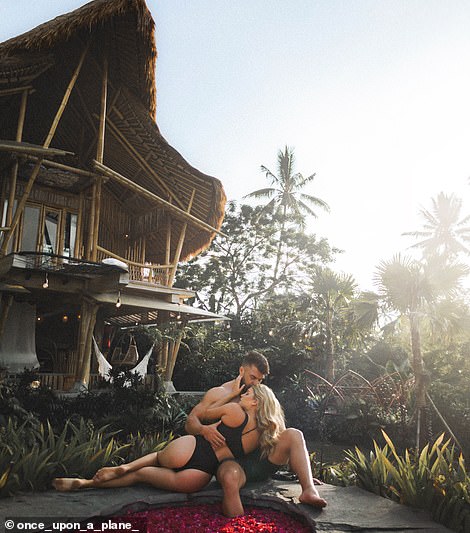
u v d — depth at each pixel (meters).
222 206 18.23
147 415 11.73
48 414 10.90
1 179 16.83
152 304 15.59
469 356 18.36
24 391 11.20
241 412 4.50
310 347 22.92
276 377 22.27
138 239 19.67
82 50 15.59
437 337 17.45
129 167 18.72
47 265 13.03
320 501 4.10
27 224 17.09
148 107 17.19
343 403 17.30
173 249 20.84
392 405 16.83
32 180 13.80
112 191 19.67
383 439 15.94
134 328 21.91
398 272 14.43
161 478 4.37
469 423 15.11
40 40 14.11
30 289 14.44
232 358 23.50
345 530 3.70
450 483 4.21
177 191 18.56
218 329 27.77
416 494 4.29
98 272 13.23
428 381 13.98
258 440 4.52
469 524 3.77
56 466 4.94
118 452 5.86
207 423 4.66
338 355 23.58
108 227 19.27
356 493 4.69
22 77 14.21
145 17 14.80
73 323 19.17
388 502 4.38
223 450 4.43
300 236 36.88
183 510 4.12
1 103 16.30
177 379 22.58
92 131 18.34
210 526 3.72
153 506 4.16
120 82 16.70
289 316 27.50
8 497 4.27
